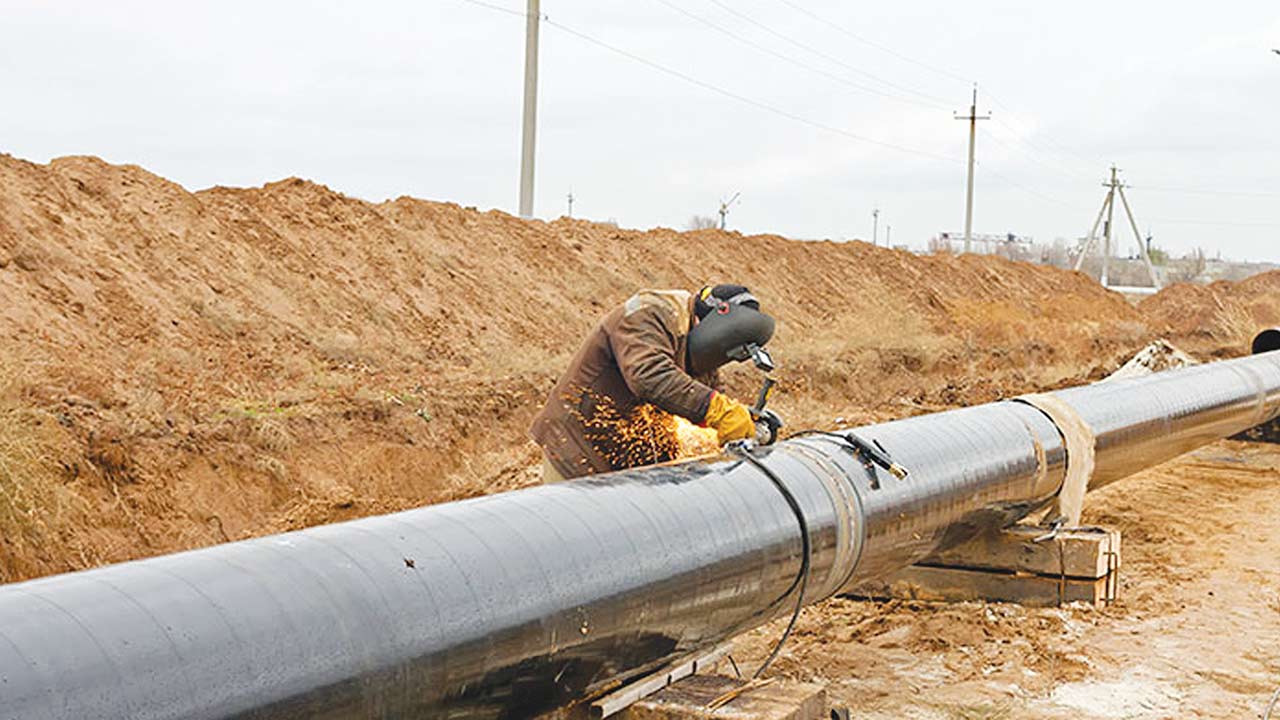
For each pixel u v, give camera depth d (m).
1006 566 7.97
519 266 21.03
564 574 3.96
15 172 14.08
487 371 15.78
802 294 27.94
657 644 4.48
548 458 6.11
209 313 13.97
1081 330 33.47
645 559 4.29
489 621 3.65
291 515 10.31
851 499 5.52
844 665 6.84
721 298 5.68
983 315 31.80
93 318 12.47
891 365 23.75
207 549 3.36
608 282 22.48
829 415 17.45
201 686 2.92
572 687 4.16
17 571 7.82
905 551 6.21
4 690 2.61
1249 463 14.86
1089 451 8.16
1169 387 10.43
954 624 7.49
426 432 12.68
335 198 18.91
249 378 12.74
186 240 15.20
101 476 9.21
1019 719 6.06
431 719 3.57
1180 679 6.73
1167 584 8.79
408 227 19.73
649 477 4.79
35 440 8.54
